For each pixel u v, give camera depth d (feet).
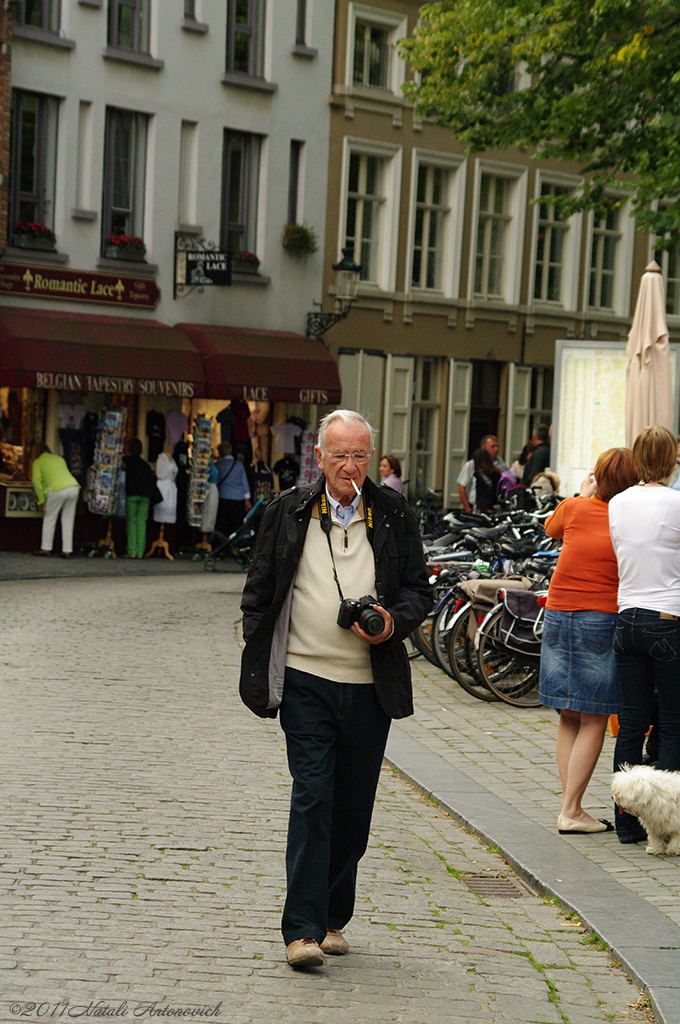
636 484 27.32
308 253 100.17
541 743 36.81
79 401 87.92
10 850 23.61
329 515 19.26
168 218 93.15
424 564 19.63
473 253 110.42
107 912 20.66
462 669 43.19
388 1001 17.79
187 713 37.99
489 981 18.98
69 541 83.20
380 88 104.01
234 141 97.19
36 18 86.07
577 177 116.16
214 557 84.43
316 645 18.99
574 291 117.29
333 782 19.25
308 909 18.57
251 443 96.27
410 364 106.83
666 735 26.37
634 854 25.88
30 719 35.55
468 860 25.93
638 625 25.76
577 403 66.03
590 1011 18.12
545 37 63.41
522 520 53.78
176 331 91.15
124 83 90.17
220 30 94.79
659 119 61.62
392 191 104.83
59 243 87.97
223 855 24.30
